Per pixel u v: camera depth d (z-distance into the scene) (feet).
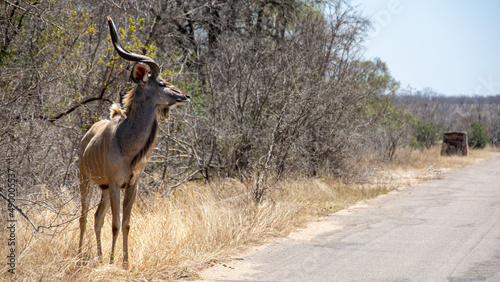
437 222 78.95
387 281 48.34
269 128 103.04
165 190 81.00
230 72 105.09
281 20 142.10
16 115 61.98
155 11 91.81
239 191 88.99
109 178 49.01
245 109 105.91
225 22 121.39
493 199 104.73
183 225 61.98
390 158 190.70
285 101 98.27
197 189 89.51
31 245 47.96
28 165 62.39
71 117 74.38
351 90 121.08
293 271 51.83
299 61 110.42
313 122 110.73
